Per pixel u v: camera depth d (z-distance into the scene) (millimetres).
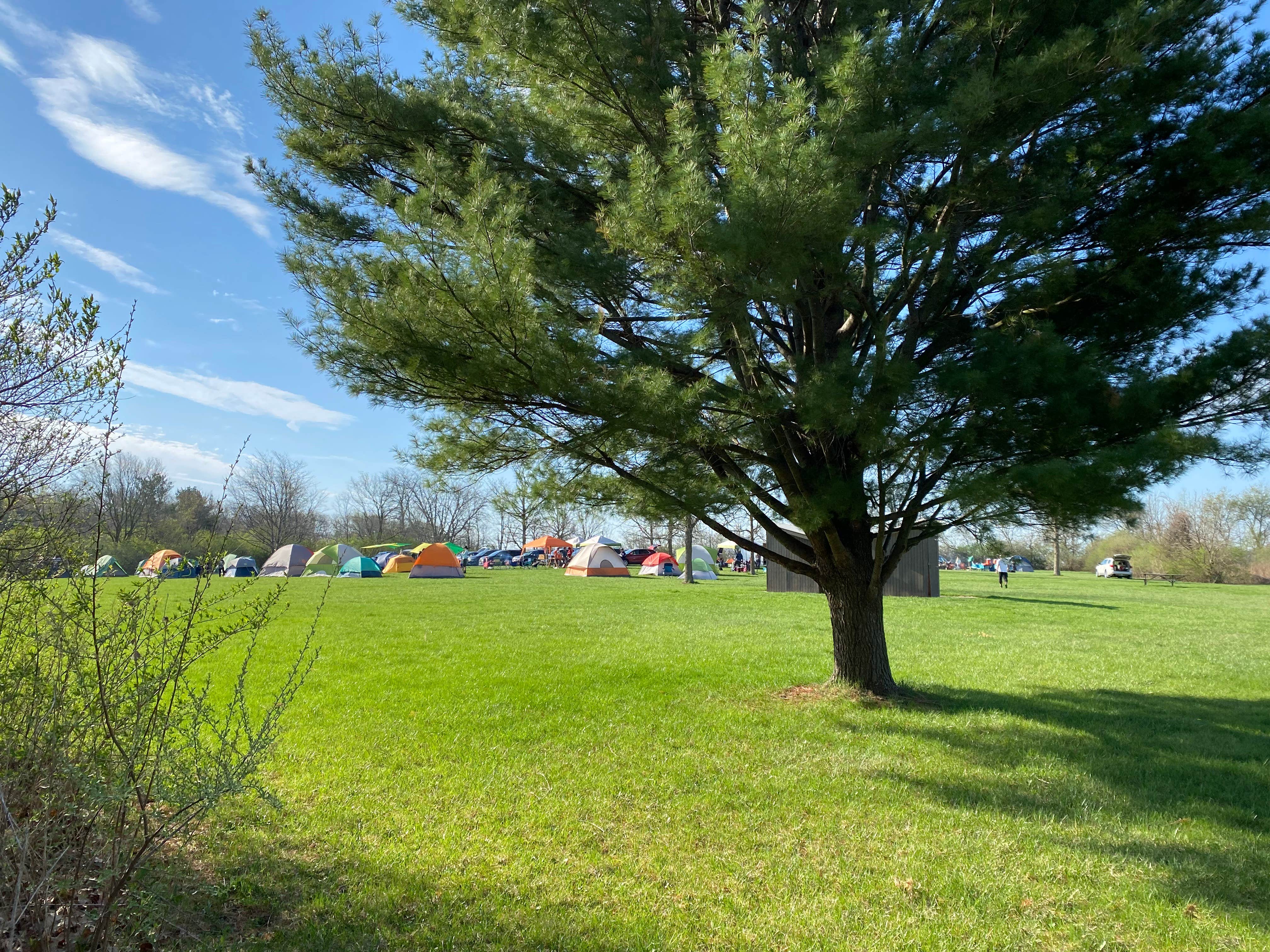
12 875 2621
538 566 53875
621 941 3238
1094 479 4719
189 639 2971
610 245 5984
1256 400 5449
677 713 7270
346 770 5426
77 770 2596
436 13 6645
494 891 3660
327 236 7117
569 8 5703
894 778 5445
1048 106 5566
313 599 20812
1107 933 3375
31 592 2719
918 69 5684
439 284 4926
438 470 6988
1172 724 7141
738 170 4930
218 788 2766
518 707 7418
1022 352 5340
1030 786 5328
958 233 6340
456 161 6336
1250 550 49531
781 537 7945
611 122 6562
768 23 6477
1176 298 5863
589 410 5531
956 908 3592
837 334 7441
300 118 6633
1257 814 4816
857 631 7977
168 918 3105
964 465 6023
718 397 5984
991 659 11016
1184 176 5727
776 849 4219
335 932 3229
